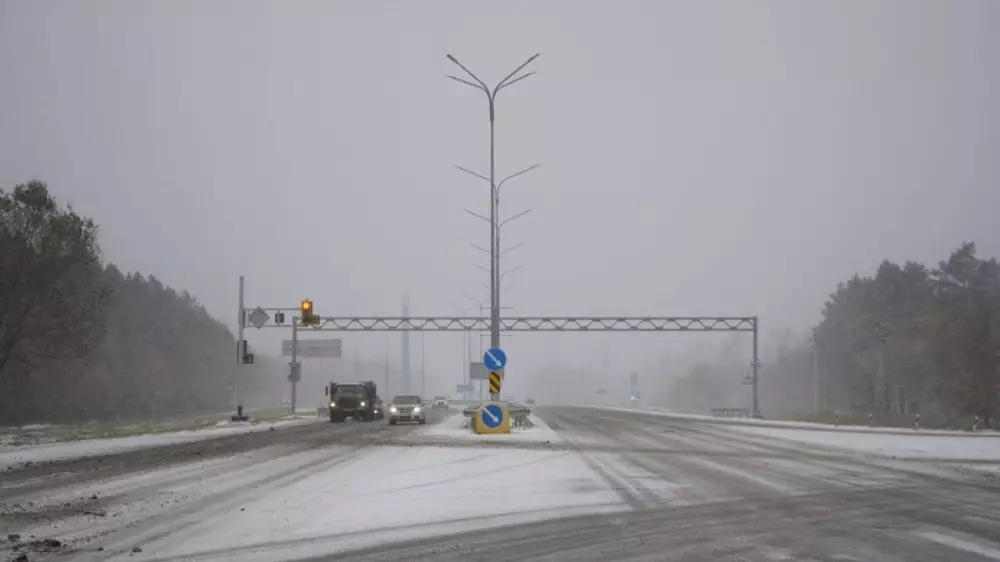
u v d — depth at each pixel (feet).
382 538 45.93
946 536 46.73
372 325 288.30
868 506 58.85
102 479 74.28
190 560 39.60
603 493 65.67
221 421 225.76
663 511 56.29
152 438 141.59
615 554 41.86
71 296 213.05
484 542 44.96
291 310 264.31
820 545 44.06
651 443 129.59
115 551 41.52
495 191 160.56
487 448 115.03
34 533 46.42
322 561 39.81
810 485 72.02
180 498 61.41
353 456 101.30
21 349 214.07
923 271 331.36
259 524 49.96
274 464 90.07
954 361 257.96
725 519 52.90
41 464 89.86
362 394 219.00
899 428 202.39
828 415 268.82
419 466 87.61
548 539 45.91
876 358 313.73
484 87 158.10
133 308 365.81
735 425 210.38
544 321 281.33
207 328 426.92
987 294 289.33
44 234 204.33
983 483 74.38
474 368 352.90
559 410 345.92
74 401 284.61
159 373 353.31
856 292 343.05
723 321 276.62
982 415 242.58
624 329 281.74
